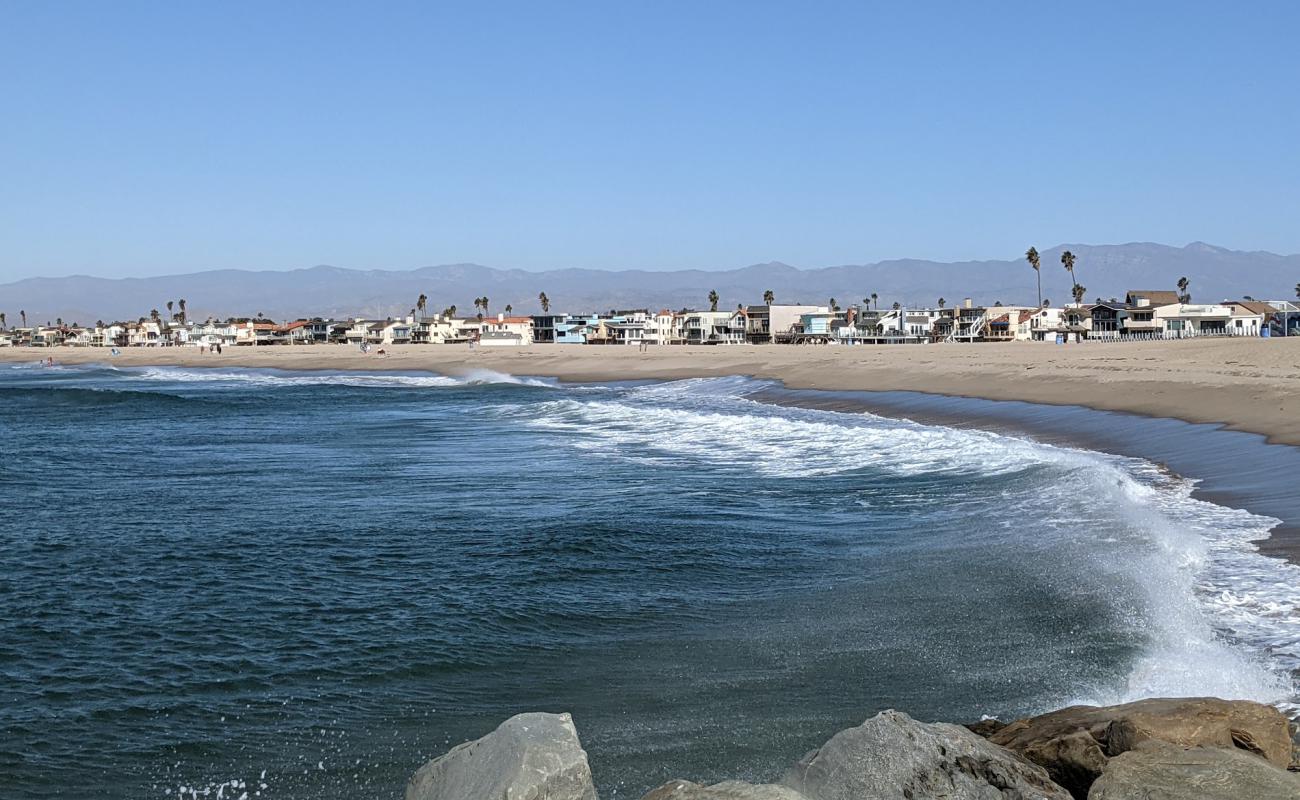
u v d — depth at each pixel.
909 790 6.89
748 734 9.73
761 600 14.62
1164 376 41.22
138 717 10.95
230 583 16.45
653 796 6.72
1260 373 38.56
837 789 6.99
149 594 15.90
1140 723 7.54
